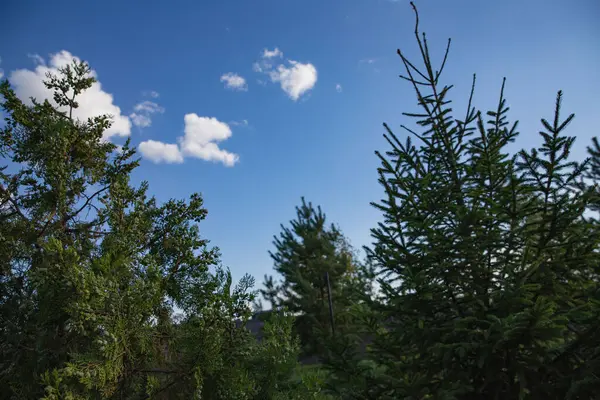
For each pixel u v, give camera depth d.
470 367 4.31
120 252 3.04
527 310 3.63
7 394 2.91
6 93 3.29
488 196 4.75
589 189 4.12
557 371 3.88
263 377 3.34
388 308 4.88
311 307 15.21
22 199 3.38
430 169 5.13
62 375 2.39
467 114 5.07
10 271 3.12
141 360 2.90
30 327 2.86
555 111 3.87
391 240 4.74
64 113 3.62
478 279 4.55
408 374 4.70
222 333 3.15
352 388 4.79
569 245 4.27
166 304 3.22
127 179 3.47
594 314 3.75
